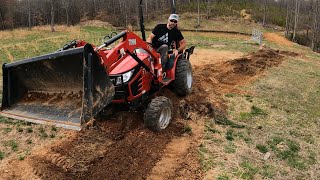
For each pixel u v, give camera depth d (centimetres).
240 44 2127
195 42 2216
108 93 463
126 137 595
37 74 508
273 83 1049
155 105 603
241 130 683
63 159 520
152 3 5319
